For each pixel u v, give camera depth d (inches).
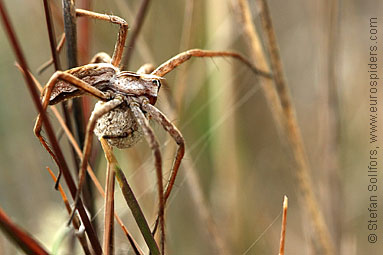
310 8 12.6
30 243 7.8
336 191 10.7
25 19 12.1
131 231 10.2
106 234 8.1
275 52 9.9
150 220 10.1
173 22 11.2
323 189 10.9
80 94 8.5
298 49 14.8
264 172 13.3
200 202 10.3
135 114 8.4
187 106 10.9
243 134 11.9
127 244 9.9
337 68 10.7
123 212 10.1
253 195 12.0
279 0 14.6
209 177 11.2
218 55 9.3
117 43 8.8
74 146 8.7
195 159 11.1
